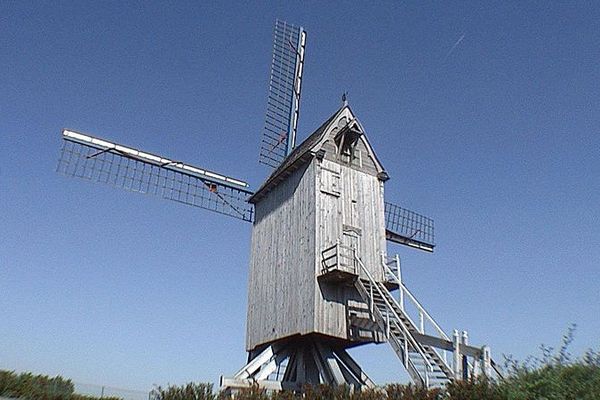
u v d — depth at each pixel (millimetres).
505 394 11797
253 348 25375
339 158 24641
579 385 11055
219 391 20891
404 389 16031
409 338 18219
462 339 17703
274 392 19406
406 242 30359
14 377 19859
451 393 13188
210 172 28906
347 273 21266
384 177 25500
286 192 25688
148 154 27656
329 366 22078
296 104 32719
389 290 22922
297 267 23328
